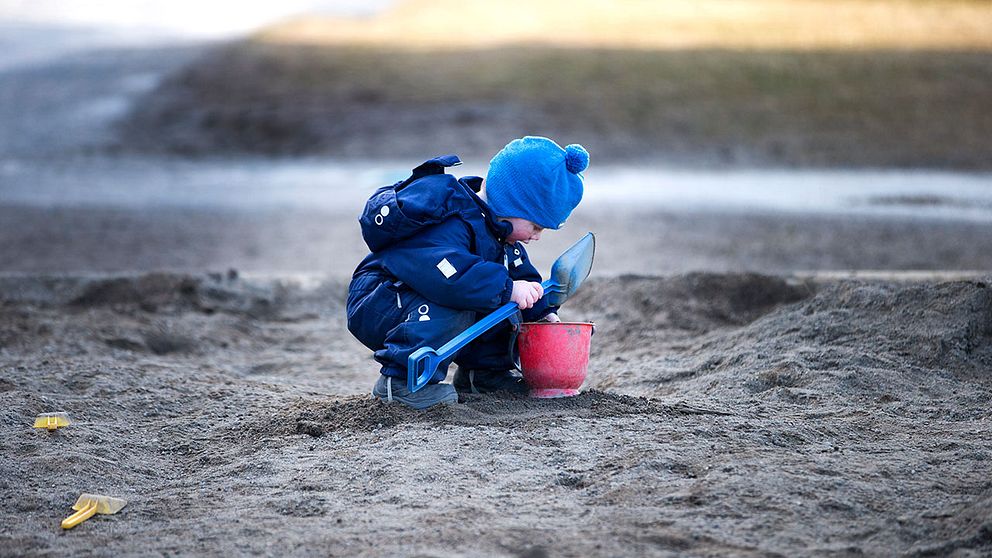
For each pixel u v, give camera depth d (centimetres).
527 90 3738
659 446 625
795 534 501
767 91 3812
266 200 2434
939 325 880
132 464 659
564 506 543
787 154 3131
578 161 750
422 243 726
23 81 4253
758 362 866
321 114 3559
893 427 696
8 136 3438
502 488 573
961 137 3322
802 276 1113
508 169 747
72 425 734
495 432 662
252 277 1292
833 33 4847
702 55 4275
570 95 3678
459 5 5538
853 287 986
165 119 3653
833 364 841
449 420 693
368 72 4106
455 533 507
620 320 1120
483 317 742
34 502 584
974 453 618
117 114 3716
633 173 2845
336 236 1911
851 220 2084
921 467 592
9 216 2166
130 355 1005
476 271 710
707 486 554
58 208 2292
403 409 715
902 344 873
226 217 2175
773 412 738
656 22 5047
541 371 748
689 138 3291
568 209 759
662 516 524
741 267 1577
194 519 550
